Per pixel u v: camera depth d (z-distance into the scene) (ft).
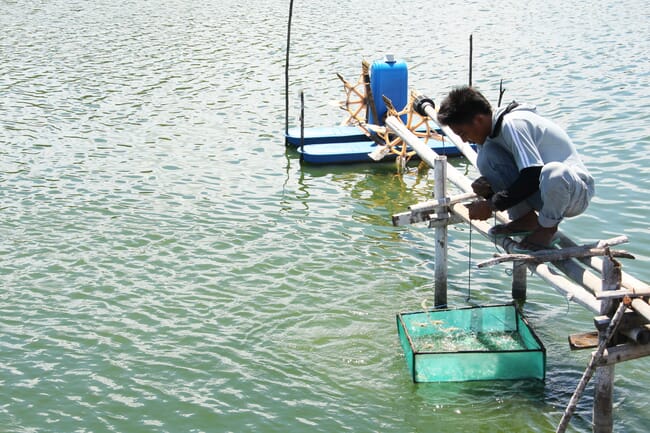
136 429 26.25
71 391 28.32
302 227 42.47
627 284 22.17
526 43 85.97
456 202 31.63
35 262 38.52
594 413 23.24
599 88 66.54
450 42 88.58
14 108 66.64
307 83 73.31
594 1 110.22
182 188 48.44
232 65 80.74
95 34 97.96
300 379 28.63
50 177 50.49
